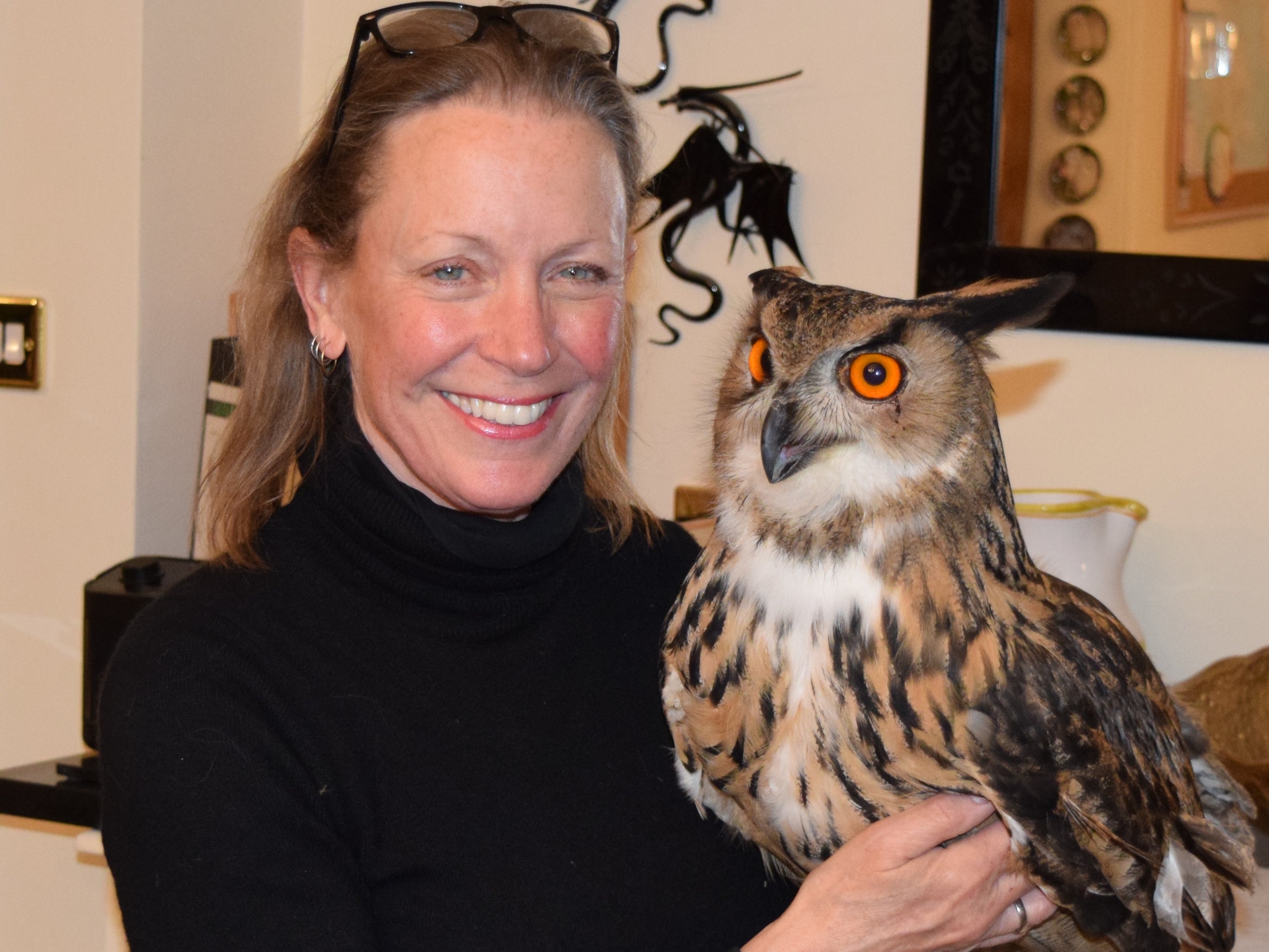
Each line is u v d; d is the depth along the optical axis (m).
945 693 0.96
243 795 0.90
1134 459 1.86
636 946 1.00
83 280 1.91
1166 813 1.06
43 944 2.05
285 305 1.09
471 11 1.00
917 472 0.99
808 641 0.98
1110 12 1.76
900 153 1.93
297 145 2.12
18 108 1.92
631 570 1.19
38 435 1.96
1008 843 0.96
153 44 1.87
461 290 0.95
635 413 2.10
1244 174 1.72
